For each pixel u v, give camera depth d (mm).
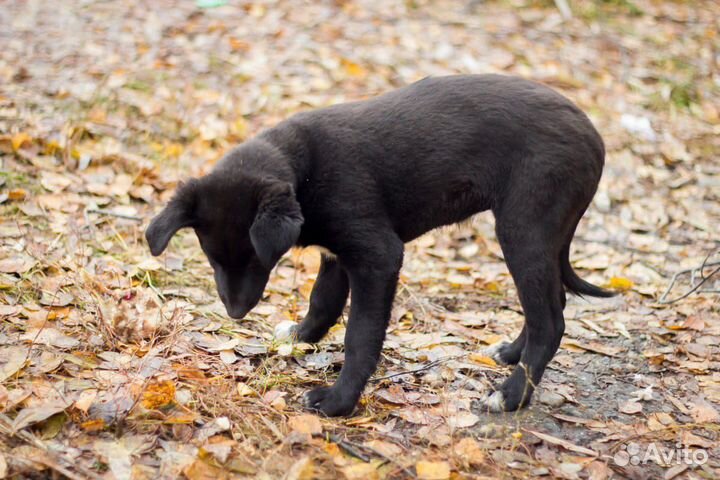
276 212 4473
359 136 5055
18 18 10656
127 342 5406
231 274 4879
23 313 5500
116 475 4070
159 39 10531
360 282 4965
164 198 7848
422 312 6625
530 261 5047
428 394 5246
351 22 11539
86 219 7086
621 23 12586
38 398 4555
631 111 10359
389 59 10648
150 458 4258
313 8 11820
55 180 7500
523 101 5121
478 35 11547
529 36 11758
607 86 10812
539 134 5027
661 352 6078
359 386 4910
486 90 5207
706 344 6195
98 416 4461
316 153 5000
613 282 7273
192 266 6871
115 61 9883
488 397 5238
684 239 8242
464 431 4855
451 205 5230
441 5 12414
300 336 5758
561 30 12055
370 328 4922
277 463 4270
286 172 4863
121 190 7684
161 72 9734
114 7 11273
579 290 5680
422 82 5352
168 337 5398
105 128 8641
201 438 4426
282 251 4383
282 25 11250
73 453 4203
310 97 9711
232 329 5852
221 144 8773
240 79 9883
